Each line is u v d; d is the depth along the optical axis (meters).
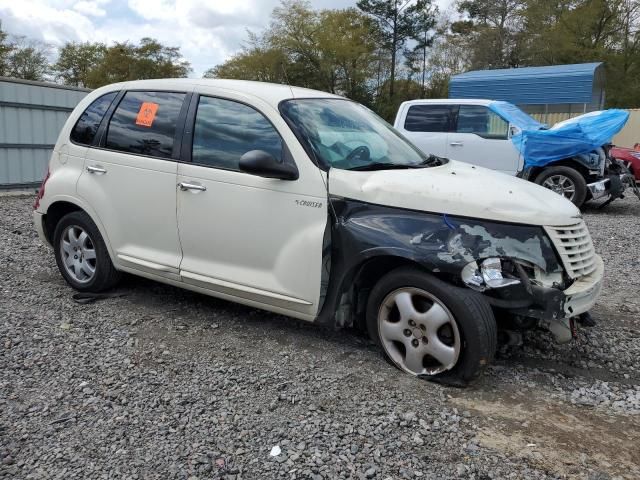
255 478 2.74
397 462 2.87
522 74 17.48
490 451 2.99
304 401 3.45
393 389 3.61
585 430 3.23
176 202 4.49
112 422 3.20
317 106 4.52
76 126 5.25
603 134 10.46
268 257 4.10
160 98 4.77
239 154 4.25
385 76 50.84
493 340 3.49
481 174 4.22
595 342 4.49
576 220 3.80
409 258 3.56
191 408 3.35
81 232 5.25
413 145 4.97
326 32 47.72
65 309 4.92
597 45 38.97
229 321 4.73
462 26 51.28
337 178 3.88
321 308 3.96
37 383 3.63
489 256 3.47
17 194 12.73
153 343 4.28
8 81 12.90
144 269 4.78
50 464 2.83
